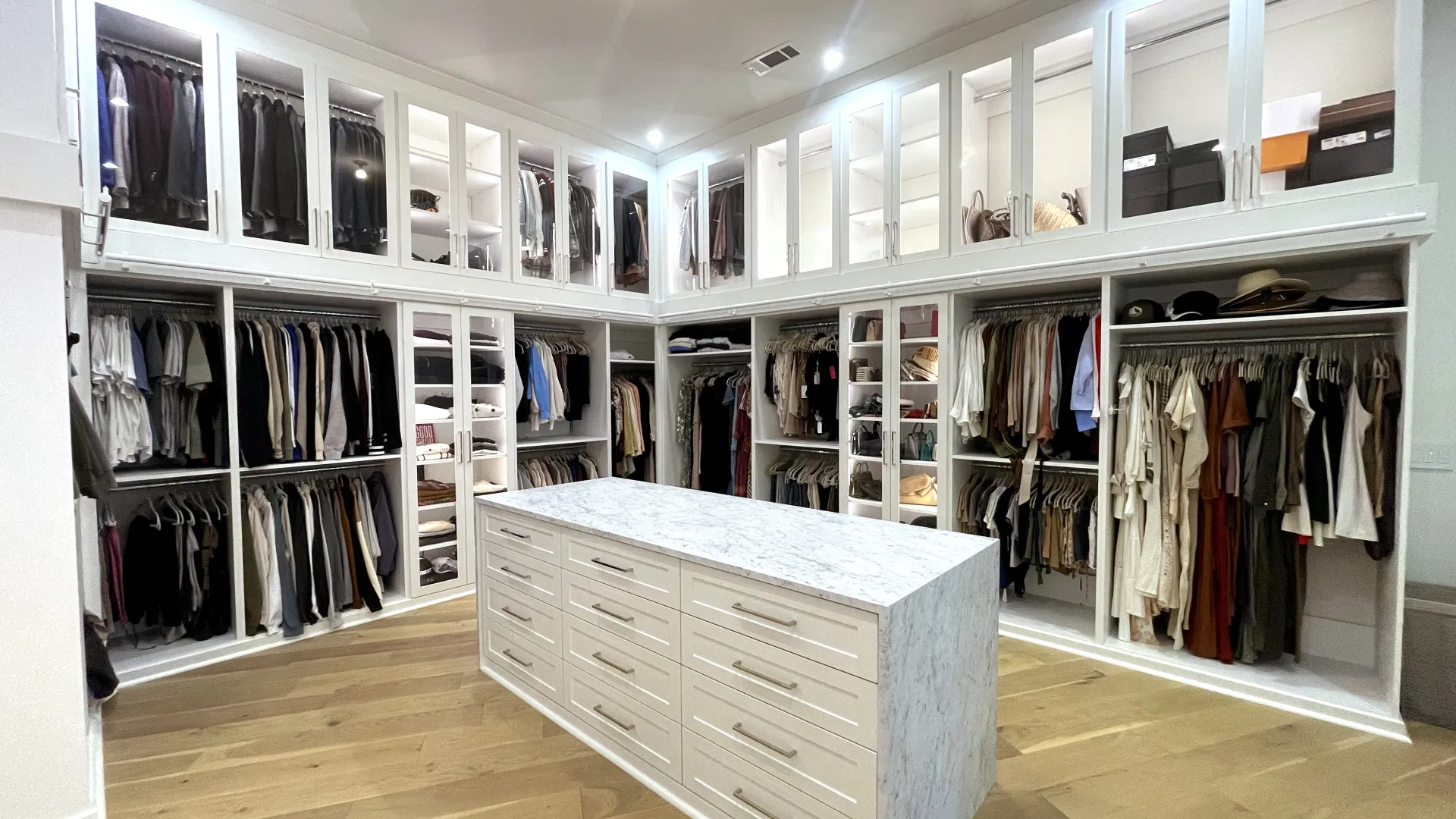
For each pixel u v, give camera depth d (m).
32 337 1.54
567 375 4.64
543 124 4.23
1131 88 3.07
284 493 3.18
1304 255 2.38
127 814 1.79
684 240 4.83
